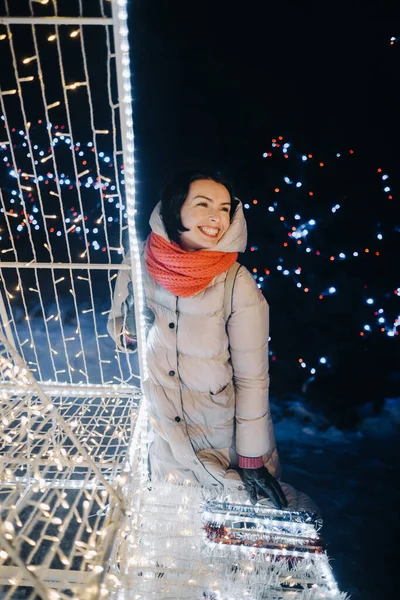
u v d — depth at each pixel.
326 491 2.94
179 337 2.20
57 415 1.69
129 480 1.98
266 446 2.33
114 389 2.76
